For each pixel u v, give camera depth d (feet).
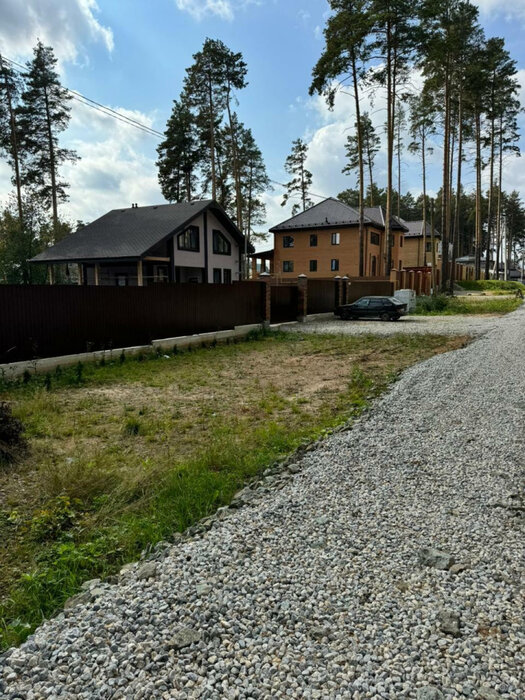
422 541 10.08
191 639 7.09
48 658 6.82
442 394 23.43
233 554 9.56
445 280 118.52
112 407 23.35
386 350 41.65
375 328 60.39
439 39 80.64
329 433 18.49
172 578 8.74
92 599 8.34
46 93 99.86
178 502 12.37
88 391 26.99
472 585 8.47
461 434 17.37
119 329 38.42
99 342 36.68
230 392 26.63
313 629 7.30
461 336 48.24
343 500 12.18
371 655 6.78
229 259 99.66
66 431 19.25
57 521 11.80
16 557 10.57
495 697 6.02
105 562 10.00
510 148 142.92
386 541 10.09
